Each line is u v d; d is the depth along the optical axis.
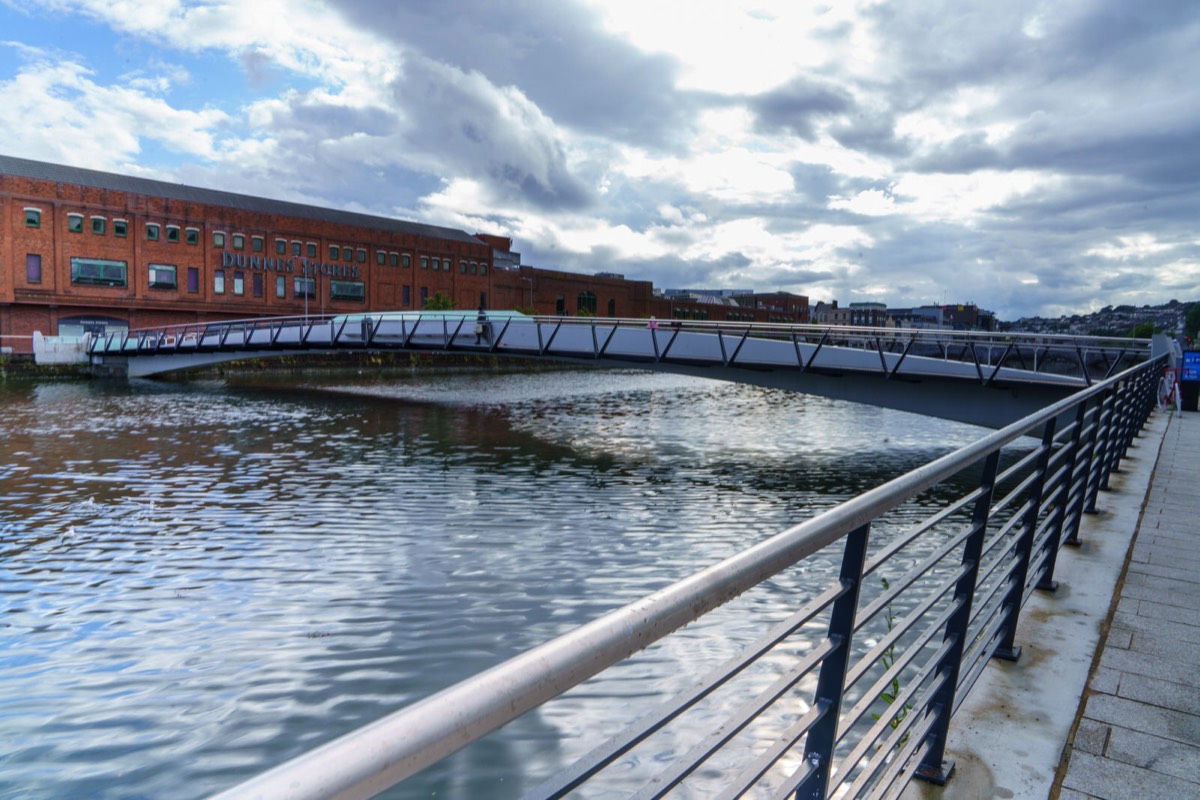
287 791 0.54
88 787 6.18
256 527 13.86
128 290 57.16
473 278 81.56
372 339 35.53
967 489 16.88
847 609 1.63
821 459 21.56
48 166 57.41
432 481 18.17
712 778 5.84
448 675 8.11
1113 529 5.78
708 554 12.37
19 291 52.50
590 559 12.02
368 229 71.69
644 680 7.52
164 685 7.80
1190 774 2.63
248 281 63.62
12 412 31.58
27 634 9.05
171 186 63.97
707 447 23.67
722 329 24.00
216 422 28.92
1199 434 11.18
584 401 39.78
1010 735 2.83
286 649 8.67
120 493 16.64
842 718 1.87
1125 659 3.53
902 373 20.06
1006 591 3.40
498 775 6.04
